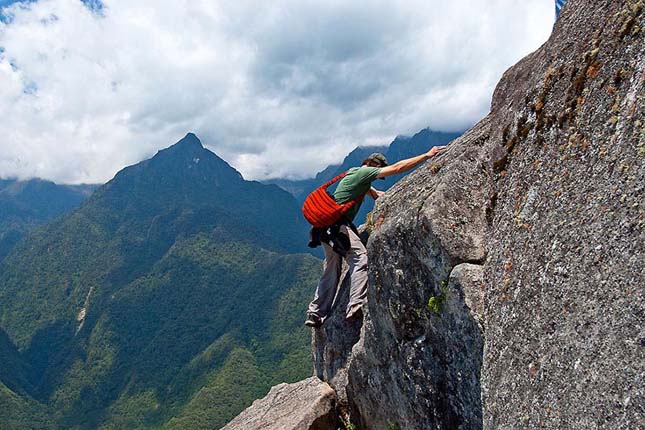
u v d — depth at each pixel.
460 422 4.95
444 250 5.01
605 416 2.89
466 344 4.75
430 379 5.29
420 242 5.27
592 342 3.14
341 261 7.89
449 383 5.04
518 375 3.85
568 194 3.88
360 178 6.88
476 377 4.66
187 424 154.38
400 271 5.57
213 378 199.75
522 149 4.82
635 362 2.78
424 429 5.49
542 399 3.50
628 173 3.29
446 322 4.99
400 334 5.66
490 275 4.61
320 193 7.04
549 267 3.80
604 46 4.02
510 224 4.59
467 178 5.43
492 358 4.26
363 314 6.72
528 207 4.39
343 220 6.98
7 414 196.25
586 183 3.71
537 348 3.70
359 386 6.66
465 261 4.93
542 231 4.05
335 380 7.49
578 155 3.93
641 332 2.80
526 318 3.92
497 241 4.72
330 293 7.95
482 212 5.22
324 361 7.85
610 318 3.05
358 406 6.89
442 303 5.03
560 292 3.60
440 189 5.32
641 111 3.38
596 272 3.29
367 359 6.32
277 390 10.30
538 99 4.73
